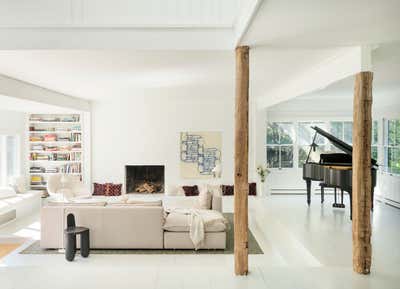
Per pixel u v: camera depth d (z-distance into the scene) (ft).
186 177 32.07
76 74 18.43
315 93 28.04
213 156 32.01
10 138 29.96
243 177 12.62
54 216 18.22
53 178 27.99
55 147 32.07
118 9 13.12
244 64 12.54
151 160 32.07
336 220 22.25
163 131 31.96
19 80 20.02
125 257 17.25
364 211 12.76
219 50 13.32
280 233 20.98
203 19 13.15
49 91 23.97
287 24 10.09
